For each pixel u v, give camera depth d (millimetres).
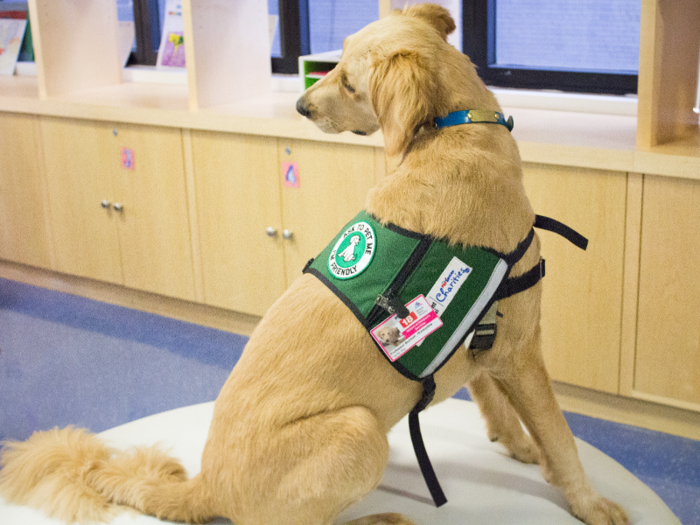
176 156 2746
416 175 1229
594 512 1343
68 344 2818
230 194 2674
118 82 3395
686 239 1910
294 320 1227
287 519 1214
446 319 1210
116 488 1337
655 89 1907
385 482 1472
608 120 2354
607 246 2023
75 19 3154
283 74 3256
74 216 3100
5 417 2332
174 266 2900
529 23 2709
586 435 2145
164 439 1609
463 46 2811
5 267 3482
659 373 2055
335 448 1170
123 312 3092
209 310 2922
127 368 2623
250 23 2848
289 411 1191
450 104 1252
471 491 1438
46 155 3080
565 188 2037
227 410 1234
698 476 1948
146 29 3518
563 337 2168
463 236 1194
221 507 1249
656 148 1935
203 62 2676
